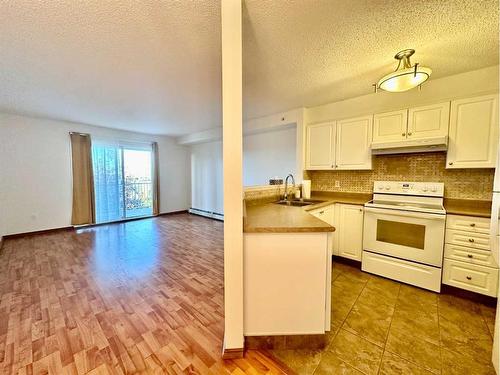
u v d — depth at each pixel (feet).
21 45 6.03
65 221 15.12
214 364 4.60
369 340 5.24
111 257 10.44
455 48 6.19
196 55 6.64
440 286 7.16
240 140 4.47
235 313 4.72
